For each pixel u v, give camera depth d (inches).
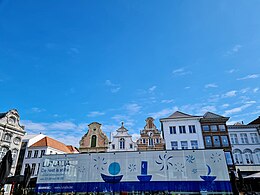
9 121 1624.0
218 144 1492.4
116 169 713.6
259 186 1087.6
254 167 1397.6
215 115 1644.9
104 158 735.7
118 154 733.3
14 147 1619.1
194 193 648.4
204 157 690.8
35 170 1763.0
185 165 687.1
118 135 1662.2
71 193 704.4
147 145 1584.6
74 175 726.5
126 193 679.1
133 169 705.0
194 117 1577.3
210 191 644.7
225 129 1534.2
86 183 709.9
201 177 665.6
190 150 705.6
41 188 725.3
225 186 647.1
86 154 751.7
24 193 797.9
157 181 677.9
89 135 1704.0
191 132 1549.0
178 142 1524.4
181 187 660.1
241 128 1546.5
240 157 1461.6
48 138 2076.8
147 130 1635.1
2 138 1537.9
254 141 1499.8
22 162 1838.1
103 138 1674.5
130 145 1614.2
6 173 541.0
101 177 710.5
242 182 809.5
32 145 1915.6
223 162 677.9
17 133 1667.1
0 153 1502.2
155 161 705.6
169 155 707.4
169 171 685.9
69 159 754.2
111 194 683.4
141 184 681.6
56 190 716.0
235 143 1508.4
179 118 1599.4
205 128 1556.3
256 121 1706.4
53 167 750.5
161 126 1779.0
